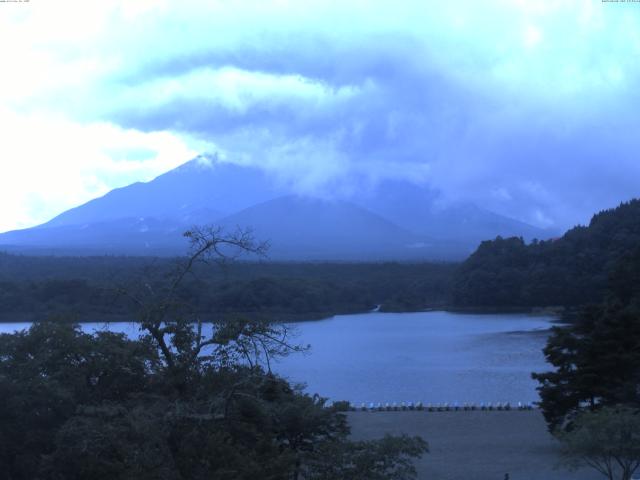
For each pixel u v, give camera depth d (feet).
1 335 75.97
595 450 75.15
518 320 384.68
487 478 92.07
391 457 61.57
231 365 63.67
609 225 446.60
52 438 66.33
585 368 107.76
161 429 55.93
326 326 369.30
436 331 343.26
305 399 74.49
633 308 134.31
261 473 53.57
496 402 165.27
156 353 68.59
